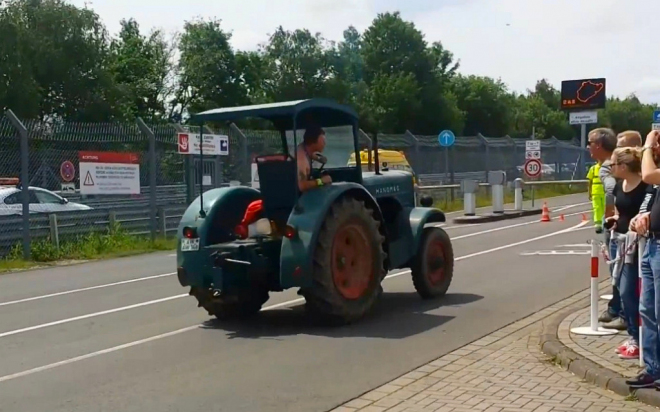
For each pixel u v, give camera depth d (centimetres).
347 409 659
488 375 746
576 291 1200
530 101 8738
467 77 8462
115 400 696
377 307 1100
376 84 7100
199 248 999
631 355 746
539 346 852
